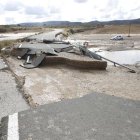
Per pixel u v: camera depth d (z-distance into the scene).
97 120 5.45
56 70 13.20
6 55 18.62
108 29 107.44
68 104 6.56
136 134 4.79
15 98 7.28
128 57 24.25
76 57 15.38
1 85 8.90
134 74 12.59
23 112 5.98
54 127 5.09
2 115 5.89
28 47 18.81
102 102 6.72
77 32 105.38
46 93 8.21
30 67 13.76
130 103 6.66
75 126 5.14
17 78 10.27
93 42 46.25
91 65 13.73
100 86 9.51
